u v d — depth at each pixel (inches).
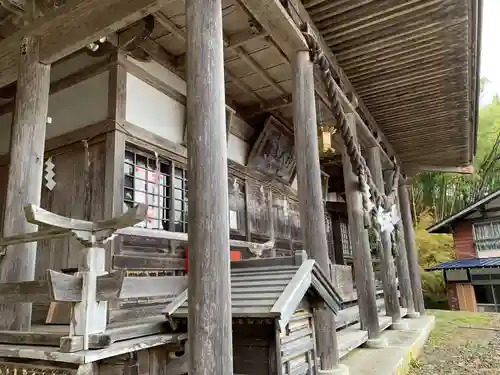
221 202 91.4
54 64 190.9
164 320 116.3
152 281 110.7
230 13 171.3
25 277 126.7
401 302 342.3
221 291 86.2
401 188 400.2
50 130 185.5
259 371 95.0
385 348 209.0
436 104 267.6
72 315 92.0
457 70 225.5
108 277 92.6
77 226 92.3
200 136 93.5
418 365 216.1
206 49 98.6
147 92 186.5
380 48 203.0
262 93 245.6
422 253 775.1
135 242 167.3
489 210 654.5
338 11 175.9
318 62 171.2
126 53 176.4
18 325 122.3
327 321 145.3
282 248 298.5
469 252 670.5
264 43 191.8
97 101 173.8
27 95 138.9
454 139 334.6
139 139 176.2
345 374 142.0
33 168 134.6
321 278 109.2
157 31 183.2
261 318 89.8
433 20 182.5
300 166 152.6
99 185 163.2
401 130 313.1
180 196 197.9
